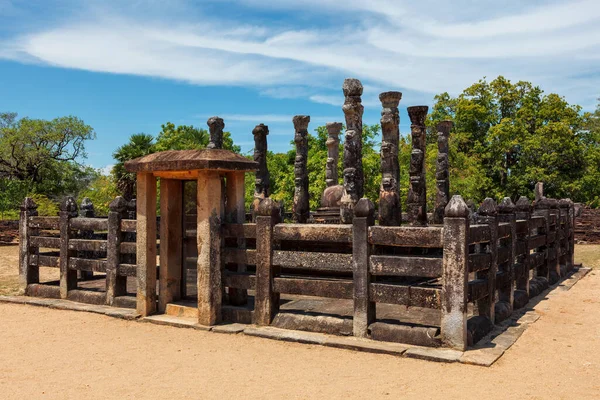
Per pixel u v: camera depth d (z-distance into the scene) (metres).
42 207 39.19
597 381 5.84
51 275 15.38
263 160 17.28
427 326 7.17
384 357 6.71
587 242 25.34
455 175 33.31
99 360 6.79
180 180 9.41
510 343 7.19
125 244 9.85
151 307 9.12
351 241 7.54
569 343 7.37
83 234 12.79
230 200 8.83
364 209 7.39
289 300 9.64
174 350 7.18
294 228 7.98
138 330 8.31
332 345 7.20
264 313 8.16
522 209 10.45
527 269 10.23
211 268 8.34
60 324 8.77
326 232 7.73
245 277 8.45
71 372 6.32
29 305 10.38
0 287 12.66
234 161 8.49
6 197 43.94
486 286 7.77
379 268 7.32
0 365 6.62
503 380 5.84
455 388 5.61
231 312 8.46
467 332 6.98
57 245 10.70
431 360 6.53
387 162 12.48
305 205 17.28
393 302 7.23
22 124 51.00
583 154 40.09
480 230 7.47
